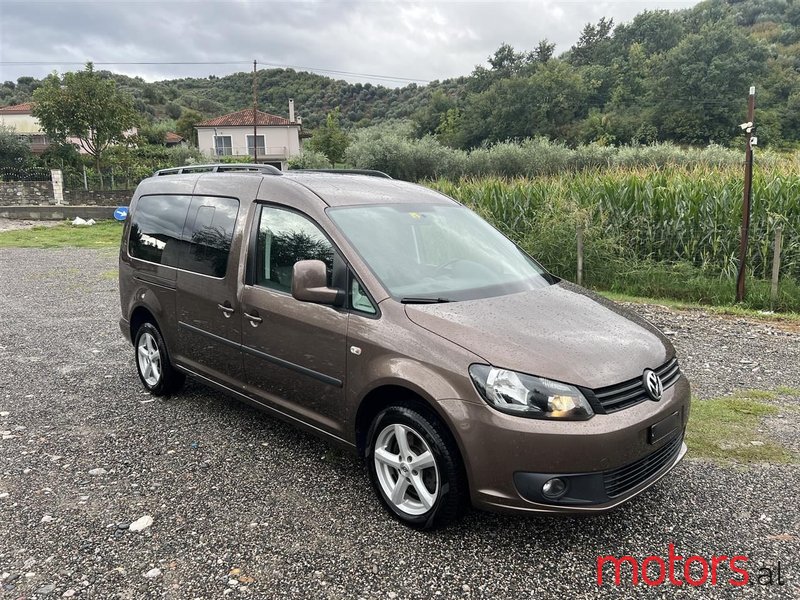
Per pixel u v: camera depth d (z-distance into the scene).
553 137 67.31
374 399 3.24
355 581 2.70
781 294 8.55
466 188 13.28
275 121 61.38
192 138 70.69
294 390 3.66
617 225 10.42
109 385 5.46
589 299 3.72
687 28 99.25
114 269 12.55
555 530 3.12
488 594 2.62
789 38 94.25
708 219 9.65
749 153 8.45
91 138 38.44
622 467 2.78
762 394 5.06
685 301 9.16
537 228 10.97
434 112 80.06
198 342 4.45
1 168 35.50
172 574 2.75
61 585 2.67
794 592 2.62
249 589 2.65
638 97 72.94
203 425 4.52
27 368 5.96
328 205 3.68
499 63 90.38
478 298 3.38
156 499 3.43
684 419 3.20
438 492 2.92
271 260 3.84
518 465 2.67
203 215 4.48
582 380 2.73
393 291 3.26
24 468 3.82
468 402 2.75
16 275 11.76
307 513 3.28
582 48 101.88
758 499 3.40
